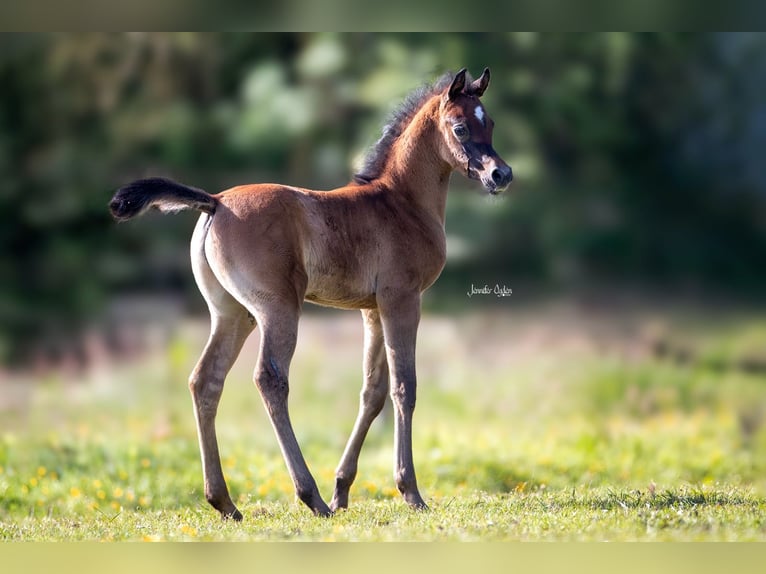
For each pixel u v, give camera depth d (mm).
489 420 37344
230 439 30828
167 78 49312
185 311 50500
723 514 16891
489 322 50125
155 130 48938
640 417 39094
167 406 38531
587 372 44094
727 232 59500
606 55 47688
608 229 55000
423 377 42781
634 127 54438
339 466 19078
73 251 50812
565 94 46562
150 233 50312
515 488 22422
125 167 50000
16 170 50156
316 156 47125
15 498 21875
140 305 51125
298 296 17172
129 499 22188
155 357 45062
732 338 52750
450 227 44844
